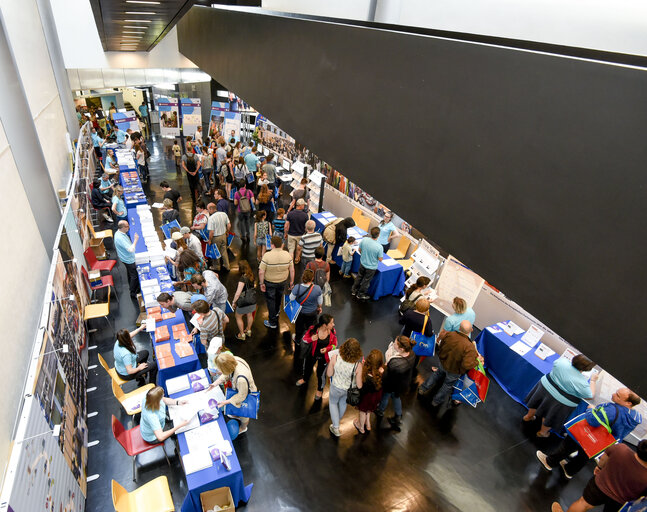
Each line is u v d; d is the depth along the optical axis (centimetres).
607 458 340
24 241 424
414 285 515
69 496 316
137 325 571
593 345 84
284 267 530
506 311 567
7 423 298
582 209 82
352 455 412
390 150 143
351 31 157
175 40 1123
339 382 392
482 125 104
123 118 1305
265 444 415
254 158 1051
